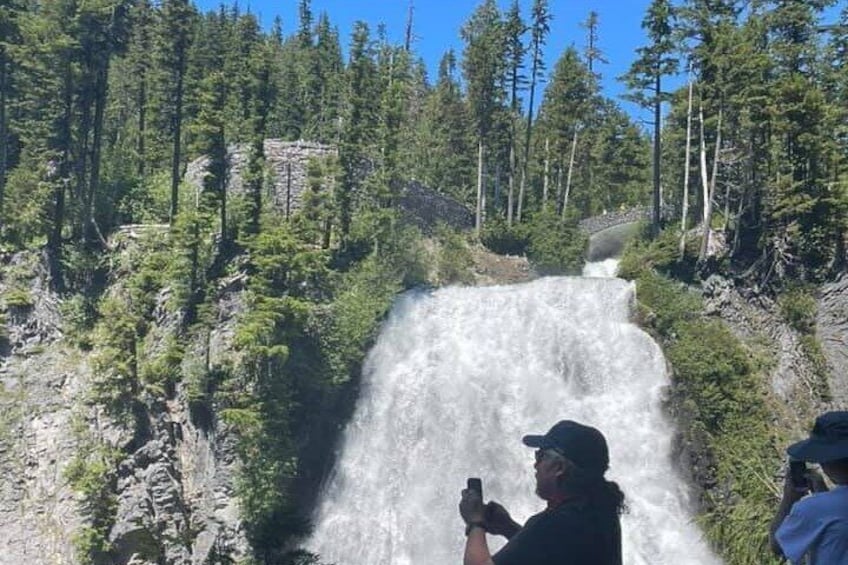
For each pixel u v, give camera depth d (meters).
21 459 41.84
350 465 42.50
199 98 53.62
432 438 43.78
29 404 43.53
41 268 48.47
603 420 44.31
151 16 66.81
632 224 65.69
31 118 56.09
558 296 48.16
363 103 56.59
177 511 40.12
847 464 5.88
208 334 43.03
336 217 51.25
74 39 52.16
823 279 47.97
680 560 39.66
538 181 83.38
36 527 39.59
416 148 82.62
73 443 41.69
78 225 52.19
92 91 54.66
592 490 5.59
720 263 48.97
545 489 5.68
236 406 40.78
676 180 68.06
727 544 39.19
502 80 66.62
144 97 67.69
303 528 28.39
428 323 47.31
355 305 45.41
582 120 79.94
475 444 43.66
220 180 48.47
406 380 44.81
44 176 51.50
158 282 46.09
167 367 42.50
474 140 76.19
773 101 48.69
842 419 6.03
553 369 46.19
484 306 47.97
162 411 42.19
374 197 53.12
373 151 55.81
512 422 44.44
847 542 5.50
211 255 46.59
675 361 44.94
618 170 87.81
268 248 42.41
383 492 42.28
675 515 41.19
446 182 79.12
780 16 53.28
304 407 42.28
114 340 43.19
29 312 46.72
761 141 50.31
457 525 41.69
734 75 49.69
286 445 39.97
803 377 45.62
